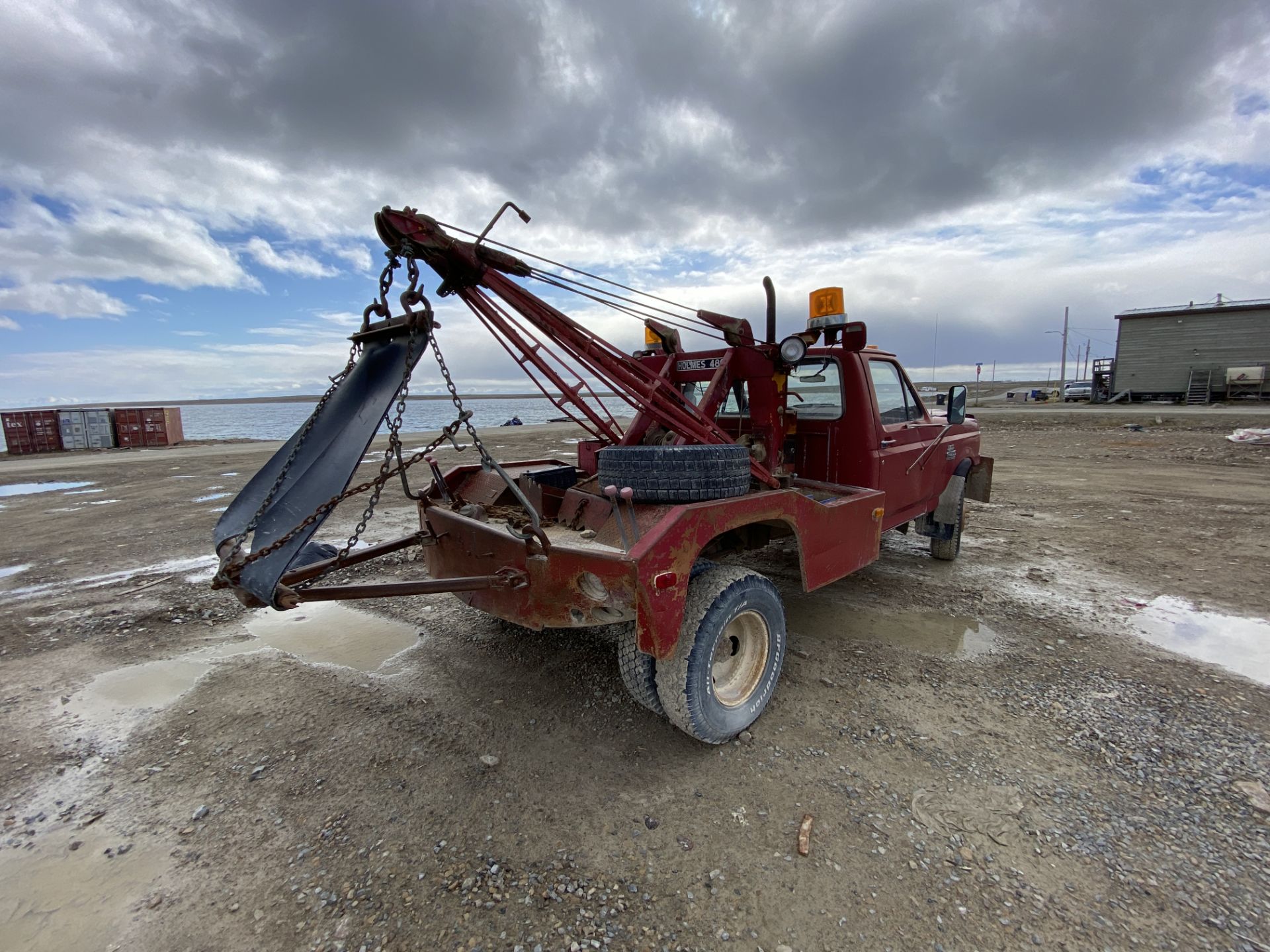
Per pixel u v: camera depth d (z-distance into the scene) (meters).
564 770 2.78
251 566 2.39
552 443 20.52
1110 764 2.73
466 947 1.90
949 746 2.90
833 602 4.87
